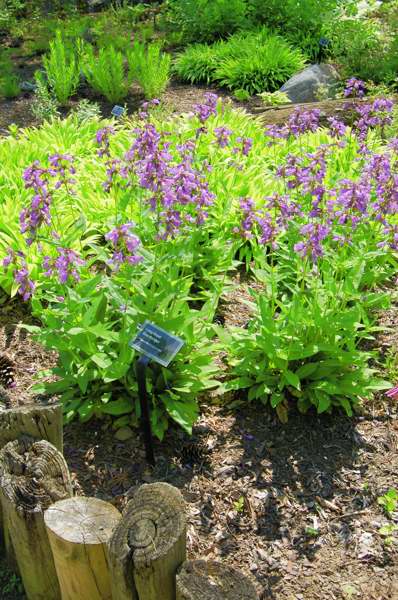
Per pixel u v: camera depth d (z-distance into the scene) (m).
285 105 5.21
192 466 2.08
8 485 1.66
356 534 1.92
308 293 2.44
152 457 2.06
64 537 1.52
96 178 3.46
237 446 2.15
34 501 1.63
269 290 2.41
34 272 2.70
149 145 2.21
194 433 2.18
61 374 2.18
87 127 4.21
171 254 2.38
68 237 2.42
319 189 2.25
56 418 1.78
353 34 6.20
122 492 2.00
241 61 6.00
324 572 1.83
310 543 1.90
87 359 2.15
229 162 3.43
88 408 2.14
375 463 2.11
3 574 1.83
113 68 5.37
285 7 6.80
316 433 2.20
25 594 1.79
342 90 5.58
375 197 2.79
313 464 2.10
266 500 2.00
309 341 2.27
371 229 2.68
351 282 2.28
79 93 5.72
